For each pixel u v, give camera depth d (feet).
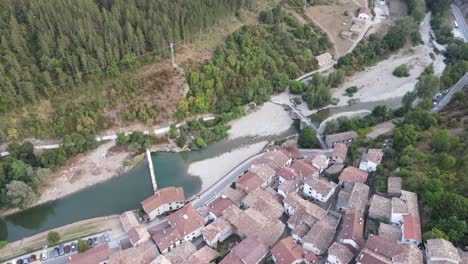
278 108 581.12
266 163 450.71
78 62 504.84
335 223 370.94
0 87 463.01
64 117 492.95
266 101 590.14
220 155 503.61
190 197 441.27
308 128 498.69
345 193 398.83
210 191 442.50
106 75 523.70
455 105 515.09
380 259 305.32
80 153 490.90
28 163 460.14
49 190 448.24
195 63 574.97
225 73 575.38
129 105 526.16
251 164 463.01
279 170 436.76
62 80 492.13
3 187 425.69
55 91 497.05
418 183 370.53
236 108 549.54
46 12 505.66
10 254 379.35
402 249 312.09
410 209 350.02
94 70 514.27
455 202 326.24
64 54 499.51
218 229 369.91
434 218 340.18
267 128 546.67
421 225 343.05
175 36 569.64
